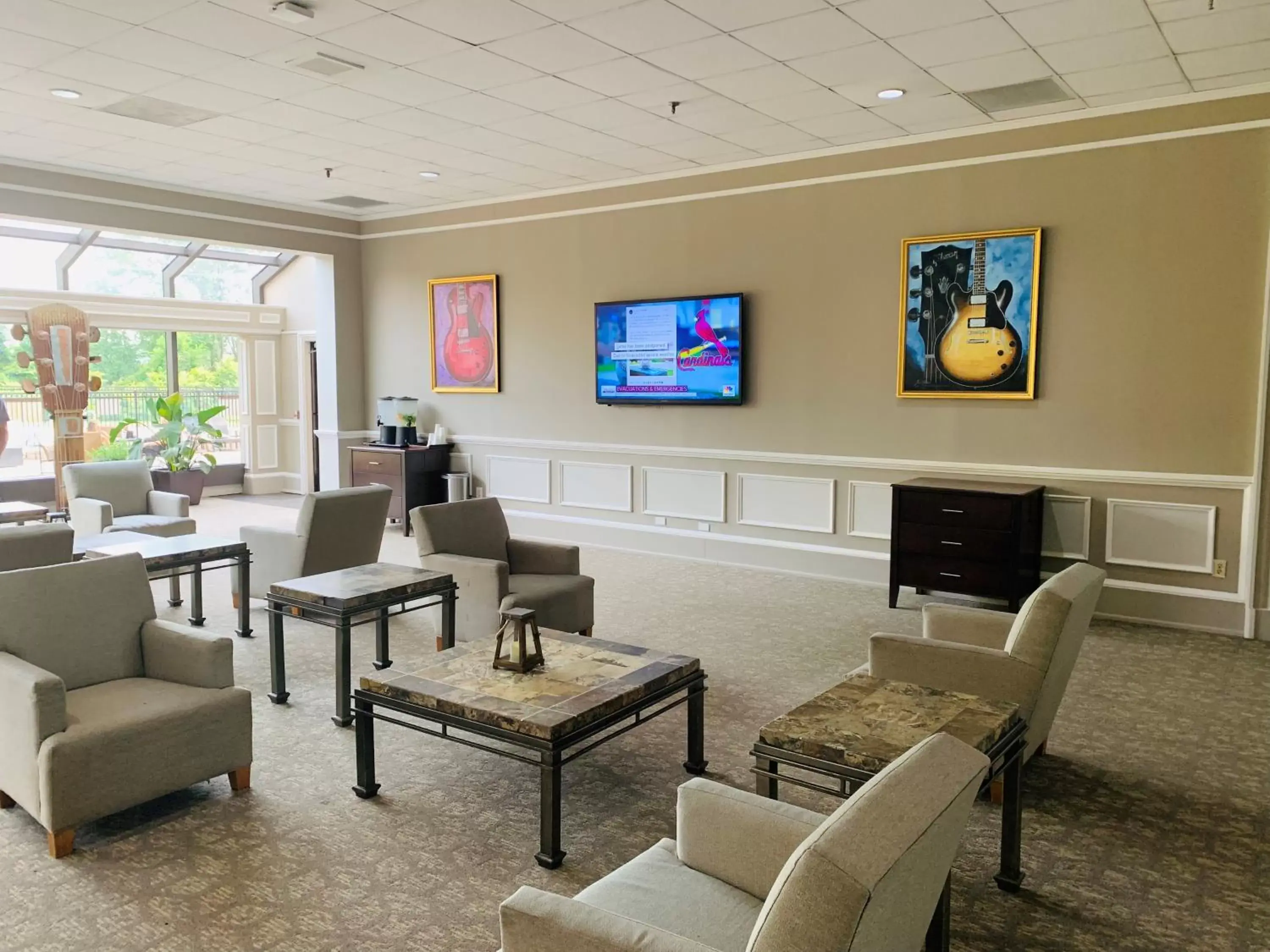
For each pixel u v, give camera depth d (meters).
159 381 10.66
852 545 6.38
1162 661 4.65
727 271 6.74
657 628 5.21
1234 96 4.88
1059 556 5.56
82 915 2.41
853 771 2.24
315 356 10.96
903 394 6.02
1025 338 5.57
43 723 2.69
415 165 6.73
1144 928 2.38
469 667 3.14
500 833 2.86
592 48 4.30
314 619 3.86
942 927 2.00
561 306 7.65
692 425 7.04
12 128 5.73
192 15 3.91
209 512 9.60
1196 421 5.13
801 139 5.95
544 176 7.09
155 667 3.26
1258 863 2.70
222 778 3.27
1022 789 2.82
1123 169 5.22
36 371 9.52
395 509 8.23
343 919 2.40
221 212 7.79
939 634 3.47
